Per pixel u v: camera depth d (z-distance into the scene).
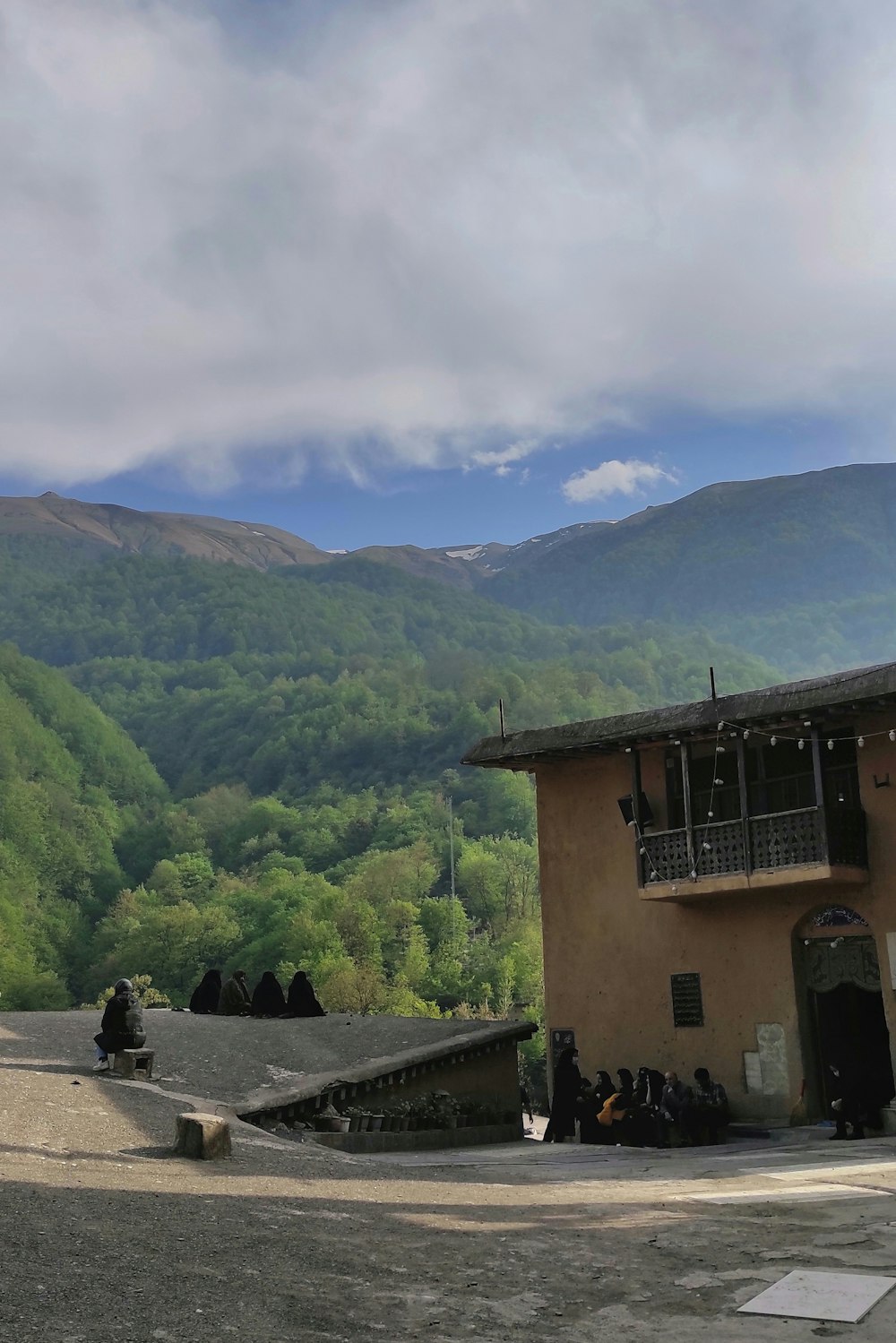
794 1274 6.99
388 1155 16.80
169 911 138.50
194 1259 6.99
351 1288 6.66
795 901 21.22
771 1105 21.12
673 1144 20.58
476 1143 20.66
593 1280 7.02
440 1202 9.68
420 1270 7.16
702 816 23.03
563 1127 21.92
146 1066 17.17
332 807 195.25
